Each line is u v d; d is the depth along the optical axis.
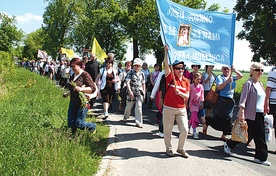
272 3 16.70
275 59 17.75
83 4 46.69
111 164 4.96
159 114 7.43
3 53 19.94
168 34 5.45
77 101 5.88
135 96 7.84
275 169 5.23
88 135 6.06
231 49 5.98
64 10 47.03
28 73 22.83
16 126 5.45
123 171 4.70
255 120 5.50
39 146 4.70
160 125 6.74
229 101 6.85
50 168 4.00
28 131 5.38
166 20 5.46
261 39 18.11
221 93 6.89
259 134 5.47
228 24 5.94
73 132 5.95
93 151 5.47
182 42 5.58
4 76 15.58
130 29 28.72
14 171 3.86
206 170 4.89
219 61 5.89
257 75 5.54
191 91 7.14
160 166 4.96
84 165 4.50
